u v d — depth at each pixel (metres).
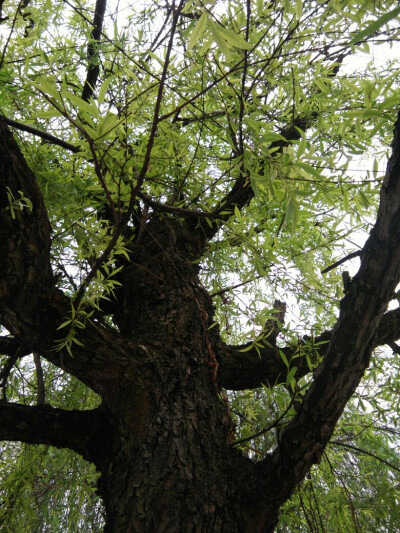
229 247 2.02
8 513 2.12
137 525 1.31
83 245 1.55
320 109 1.52
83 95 2.09
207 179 1.87
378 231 1.22
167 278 2.03
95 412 1.70
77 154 1.39
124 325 2.03
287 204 1.15
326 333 2.07
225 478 1.49
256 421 2.39
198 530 1.32
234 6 1.38
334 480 2.30
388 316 2.15
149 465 1.43
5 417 1.63
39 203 1.43
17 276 1.45
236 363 2.07
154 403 1.58
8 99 1.48
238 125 1.30
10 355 2.18
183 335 1.81
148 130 1.89
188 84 1.54
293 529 2.30
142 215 2.04
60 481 2.43
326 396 1.40
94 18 2.21
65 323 1.41
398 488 2.31
